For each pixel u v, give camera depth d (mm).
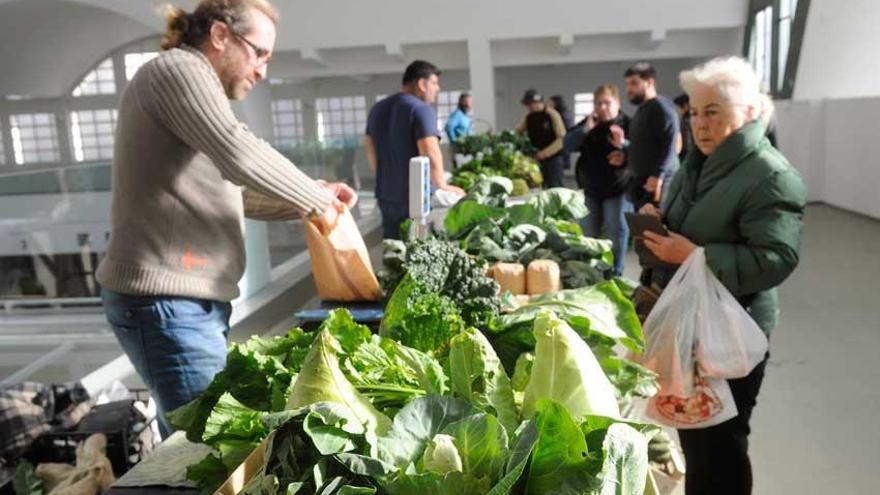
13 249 4574
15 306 4590
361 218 7344
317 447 958
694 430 2268
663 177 4750
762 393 3709
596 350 1530
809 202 10586
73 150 18391
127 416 2475
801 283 5859
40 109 17953
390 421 1123
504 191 3229
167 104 1846
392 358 1317
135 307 1984
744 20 11047
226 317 2170
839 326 4707
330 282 2240
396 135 4488
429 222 3115
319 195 2064
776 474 2918
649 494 1201
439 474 919
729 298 2084
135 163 1933
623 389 1456
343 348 1361
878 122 8703
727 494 2246
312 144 6695
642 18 10953
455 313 1600
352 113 17812
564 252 2578
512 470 902
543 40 11961
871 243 7348
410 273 1634
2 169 15992
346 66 12047
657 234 2211
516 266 2330
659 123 4695
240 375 1317
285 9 11000
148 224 1961
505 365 1515
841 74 10266
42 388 2490
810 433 3254
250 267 5000
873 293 5453
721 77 2068
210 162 2016
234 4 1951
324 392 1110
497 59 12203
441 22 11078
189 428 1307
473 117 11789
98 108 18234
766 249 2035
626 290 2102
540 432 959
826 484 2830
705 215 2145
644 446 967
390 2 10922
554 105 10484
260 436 1163
